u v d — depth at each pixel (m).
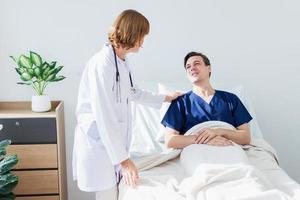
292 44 2.50
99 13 2.34
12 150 1.98
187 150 1.63
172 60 2.45
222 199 1.25
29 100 2.37
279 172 1.57
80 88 1.52
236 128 1.85
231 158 1.52
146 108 2.10
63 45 2.35
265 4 2.44
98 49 2.38
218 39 2.46
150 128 2.01
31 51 2.14
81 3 2.32
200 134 1.71
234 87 2.24
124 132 1.53
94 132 1.47
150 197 1.31
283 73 2.54
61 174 2.12
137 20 1.33
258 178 1.37
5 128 1.96
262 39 2.48
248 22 2.45
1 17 2.27
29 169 2.01
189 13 2.41
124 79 1.46
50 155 2.01
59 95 2.40
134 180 1.41
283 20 2.47
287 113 2.60
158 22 2.40
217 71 2.50
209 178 1.36
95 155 1.48
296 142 2.63
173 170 1.61
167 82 2.42
